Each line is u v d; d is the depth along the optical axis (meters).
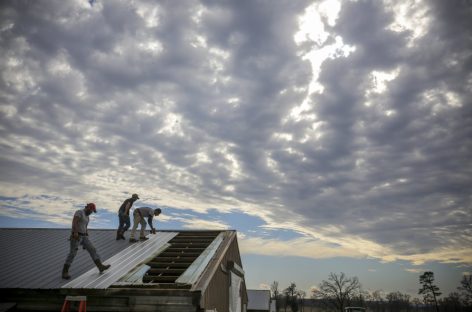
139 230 16.36
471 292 78.81
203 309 9.23
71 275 10.52
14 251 13.16
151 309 9.17
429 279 85.25
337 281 81.31
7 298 9.77
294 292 93.62
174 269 11.16
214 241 14.61
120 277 10.18
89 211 10.52
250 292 58.66
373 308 115.81
